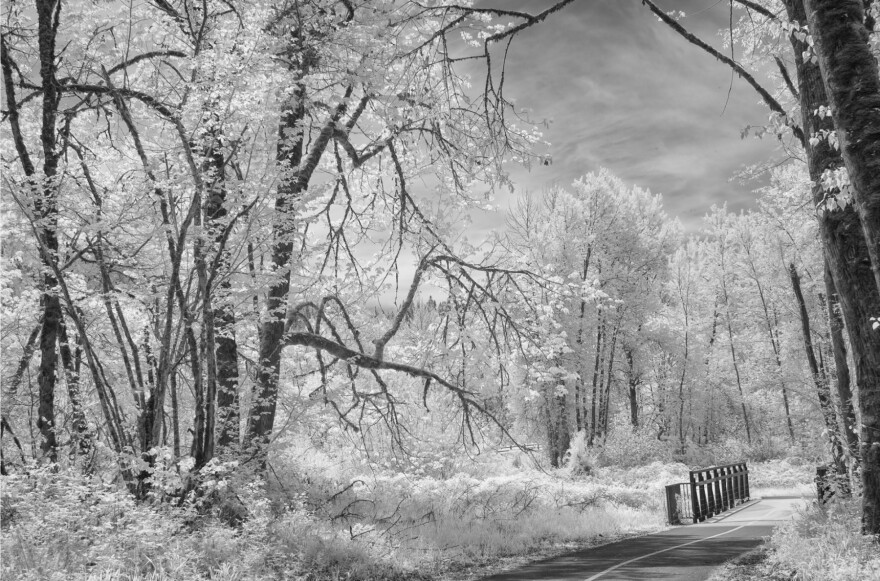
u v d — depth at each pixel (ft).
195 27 30.50
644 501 68.03
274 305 36.45
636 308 127.65
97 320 32.22
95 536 21.56
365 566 28.17
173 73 32.09
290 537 29.07
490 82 33.88
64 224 27.84
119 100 27.89
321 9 34.76
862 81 18.17
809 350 91.97
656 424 166.61
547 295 49.49
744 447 147.95
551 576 26.78
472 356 48.70
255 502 28.32
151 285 29.40
